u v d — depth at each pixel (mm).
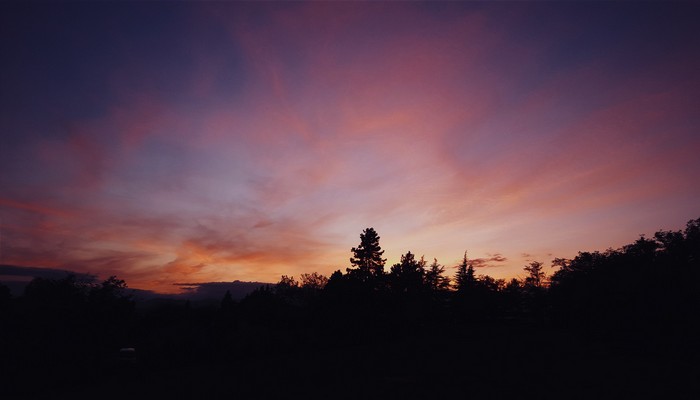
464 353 34562
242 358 38438
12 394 22422
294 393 18359
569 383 19656
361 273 54688
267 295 62562
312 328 49875
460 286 95812
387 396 17141
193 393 19297
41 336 27484
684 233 41406
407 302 61906
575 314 54750
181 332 45281
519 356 31922
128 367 32250
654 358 29938
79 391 22359
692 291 33750
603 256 56312
